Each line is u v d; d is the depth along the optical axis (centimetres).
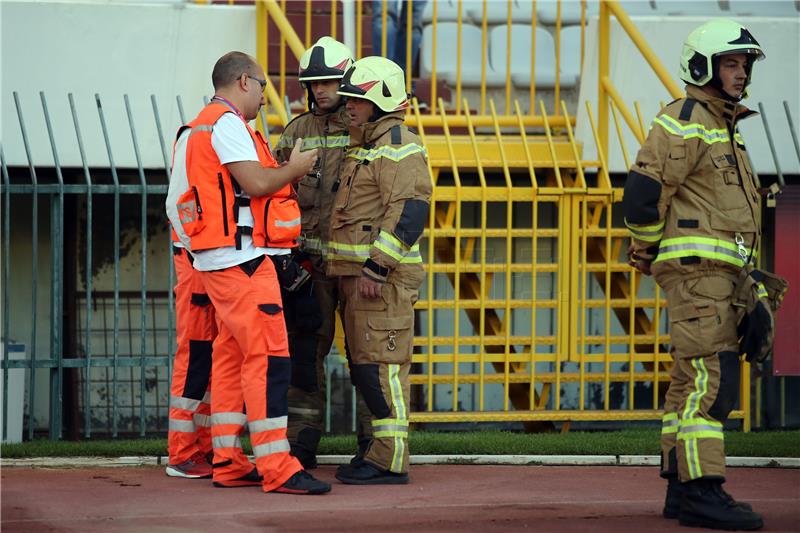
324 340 2436
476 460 2595
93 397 3544
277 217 2136
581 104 3516
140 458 2564
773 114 3522
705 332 1888
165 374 3572
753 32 3519
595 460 2592
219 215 2102
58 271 2895
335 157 2386
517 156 3381
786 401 3559
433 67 3472
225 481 2217
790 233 3061
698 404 1889
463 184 3603
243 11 3388
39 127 3309
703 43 1919
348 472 2291
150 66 3356
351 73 2230
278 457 2139
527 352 3344
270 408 2133
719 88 1931
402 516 1952
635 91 3519
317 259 2389
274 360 2133
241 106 2189
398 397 2273
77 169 3441
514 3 4006
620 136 3191
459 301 3067
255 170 2092
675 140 1892
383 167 2208
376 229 2245
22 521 1881
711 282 1897
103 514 1941
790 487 2334
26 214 3559
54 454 2600
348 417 3500
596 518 1969
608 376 3119
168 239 3594
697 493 1889
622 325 3391
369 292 2186
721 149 1920
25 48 3303
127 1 3434
